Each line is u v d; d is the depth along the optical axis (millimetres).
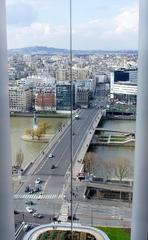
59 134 140750
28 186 140125
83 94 137125
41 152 140125
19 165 137625
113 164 140000
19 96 131375
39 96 135250
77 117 140000
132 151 138000
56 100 137250
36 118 136875
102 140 140000
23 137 136500
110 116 137625
